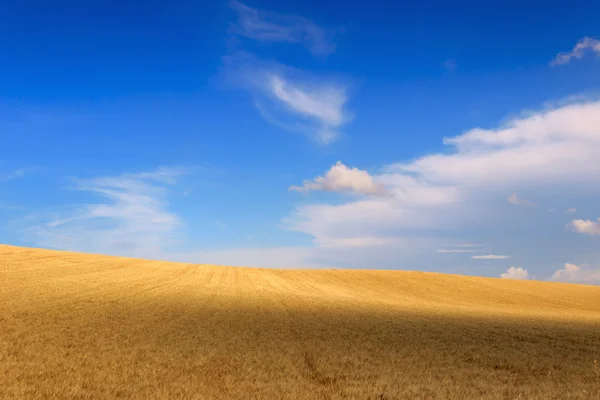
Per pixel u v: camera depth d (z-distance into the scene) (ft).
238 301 123.85
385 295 198.08
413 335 78.13
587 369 55.36
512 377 49.32
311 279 237.25
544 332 91.04
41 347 50.65
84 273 165.58
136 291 126.82
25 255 199.62
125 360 46.57
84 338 57.52
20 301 89.66
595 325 113.60
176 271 211.61
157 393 35.19
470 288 234.17
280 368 47.32
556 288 251.80
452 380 46.16
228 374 43.50
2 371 39.68
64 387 35.76
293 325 82.99
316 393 38.11
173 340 60.08
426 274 271.08
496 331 89.20
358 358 54.90
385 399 37.88
